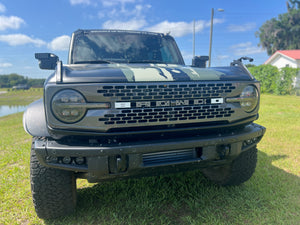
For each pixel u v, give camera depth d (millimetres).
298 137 5543
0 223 2592
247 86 2373
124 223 2514
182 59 4078
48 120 1975
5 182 3619
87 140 2088
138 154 2055
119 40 3768
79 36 3625
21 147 6008
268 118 8086
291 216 2486
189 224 2457
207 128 2258
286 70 20188
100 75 2072
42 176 2328
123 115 2008
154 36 4031
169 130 2137
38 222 2578
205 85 2186
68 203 2480
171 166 2209
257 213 2555
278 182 3244
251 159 2924
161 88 2061
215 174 3236
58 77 2020
